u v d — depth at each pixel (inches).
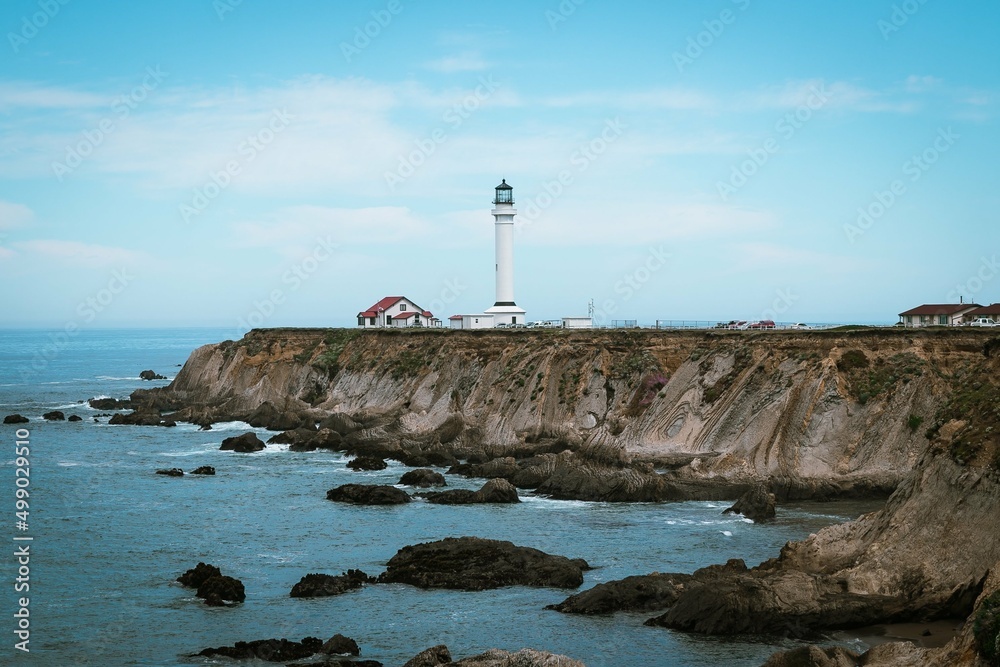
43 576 2038.6
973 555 1706.4
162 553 2217.0
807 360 3157.0
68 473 3294.8
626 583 1859.0
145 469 3383.4
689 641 1642.5
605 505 2733.8
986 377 1931.6
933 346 3110.2
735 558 2102.6
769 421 3026.6
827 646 1592.0
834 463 2893.7
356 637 1690.5
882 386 2992.1
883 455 2866.6
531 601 1868.8
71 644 1664.6
